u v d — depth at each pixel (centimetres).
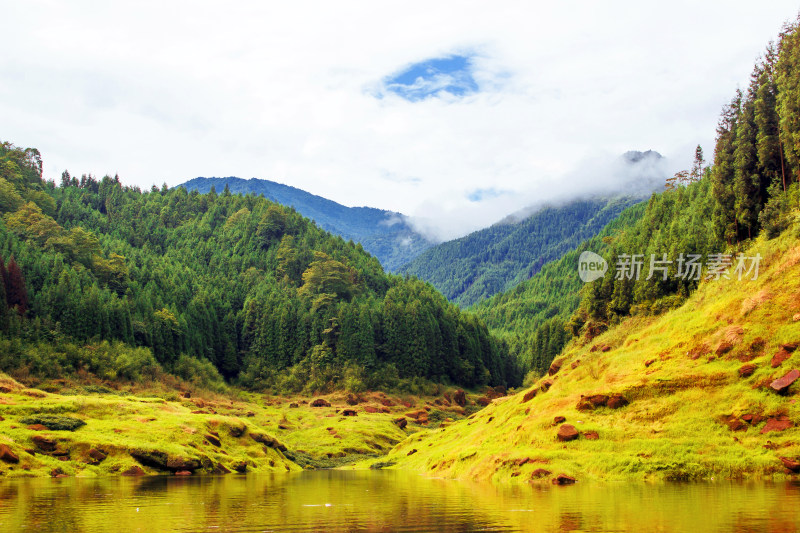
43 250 18688
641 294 10469
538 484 5509
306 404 16825
